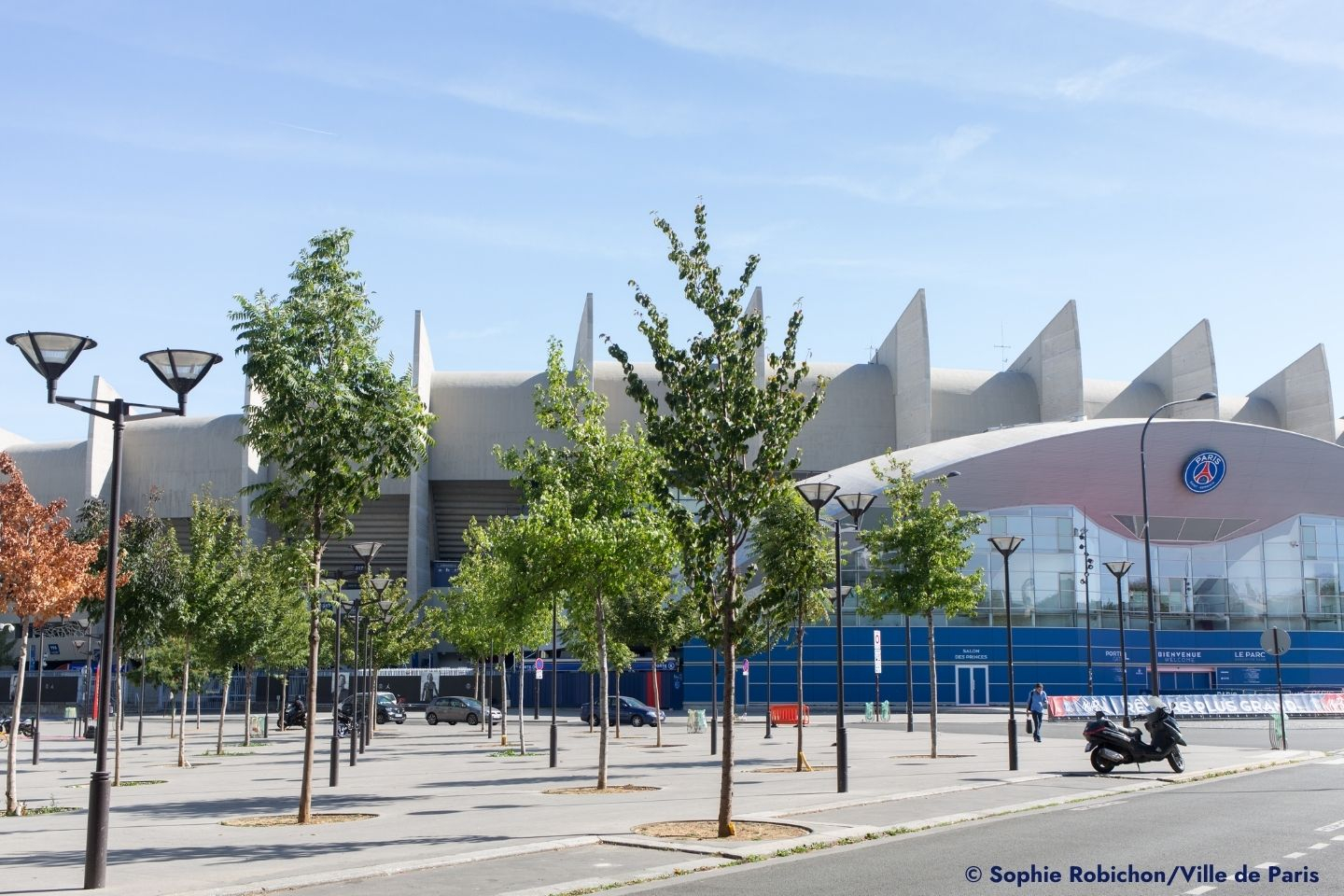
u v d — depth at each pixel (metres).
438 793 22.22
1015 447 71.44
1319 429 96.81
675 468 15.76
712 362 15.81
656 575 21.88
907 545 31.66
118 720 26.22
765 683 69.50
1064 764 27.83
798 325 16.12
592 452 22.30
